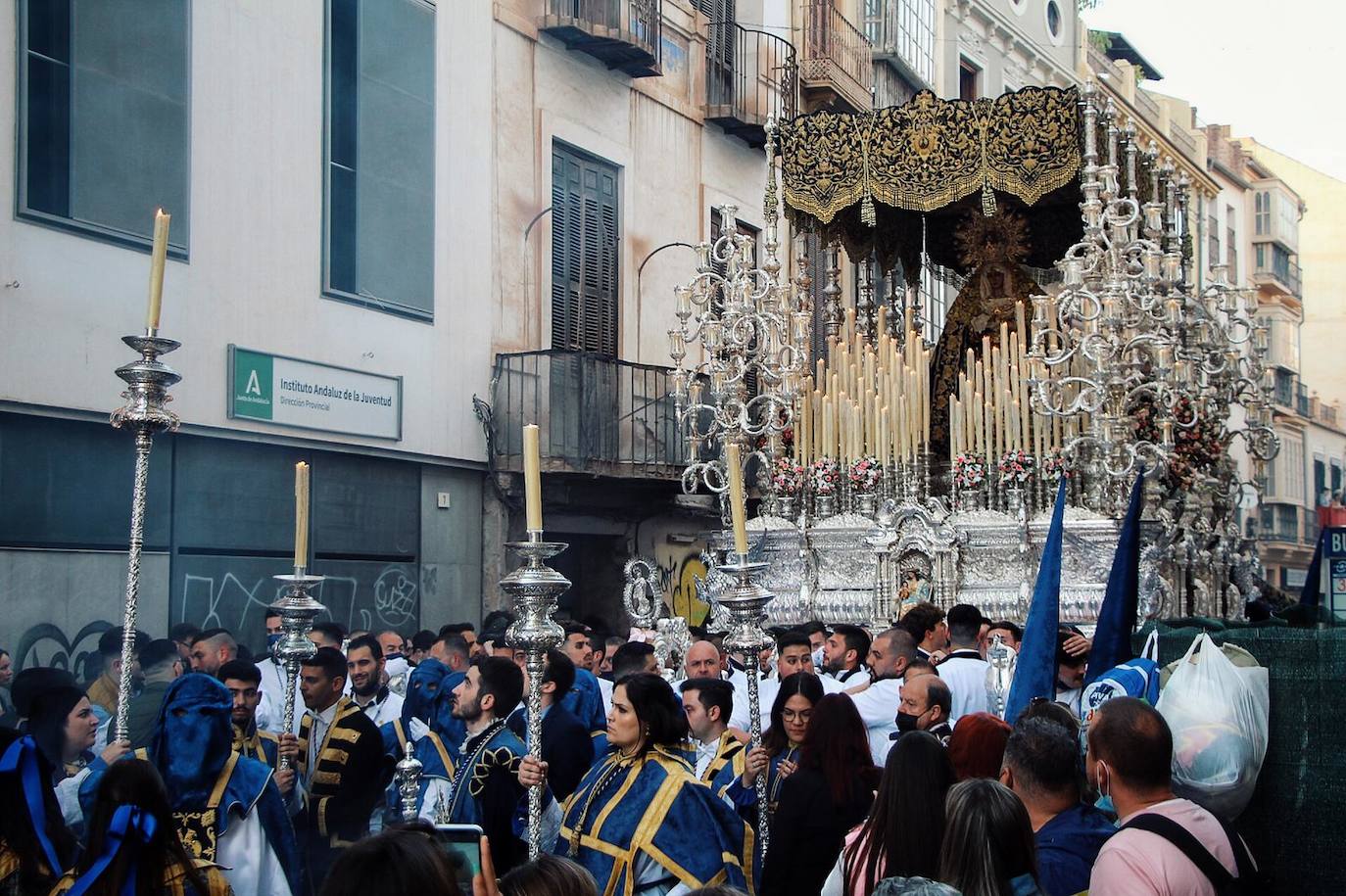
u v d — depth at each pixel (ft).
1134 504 22.24
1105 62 105.19
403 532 49.44
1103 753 15.23
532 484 17.94
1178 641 21.53
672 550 65.57
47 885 15.29
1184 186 49.29
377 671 27.84
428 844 11.44
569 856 18.39
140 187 39.50
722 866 17.83
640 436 58.75
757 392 60.13
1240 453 113.80
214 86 41.91
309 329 45.19
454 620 51.49
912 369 45.11
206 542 41.52
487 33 53.31
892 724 25.08
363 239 47.52
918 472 44.45
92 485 38.17
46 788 15.81
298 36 44.93
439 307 50.80
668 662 35.06
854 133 46.01
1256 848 19.20
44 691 20.94
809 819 17.94
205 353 41.37
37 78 36.70
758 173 71.46
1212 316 47.24
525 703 23.84
